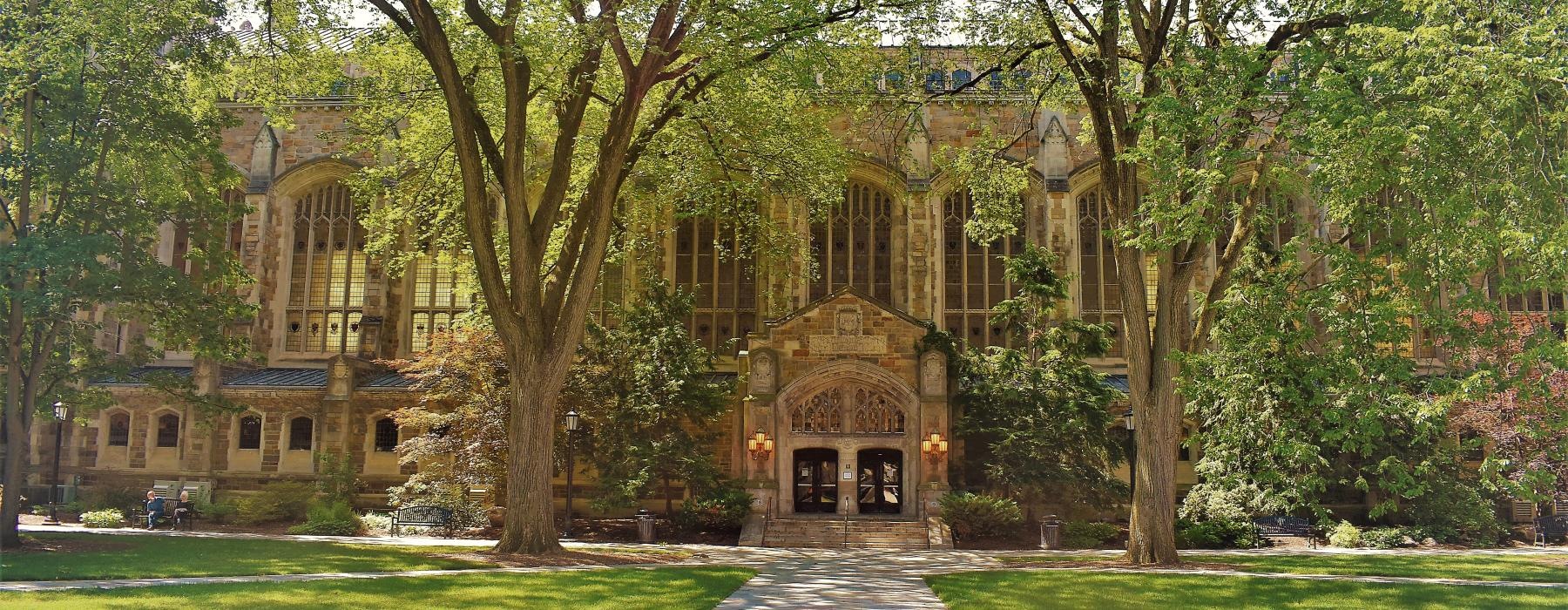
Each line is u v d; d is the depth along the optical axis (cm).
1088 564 2494
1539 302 4000
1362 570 2289
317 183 4522
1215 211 1928
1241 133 1986
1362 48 1773
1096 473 3331
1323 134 1628
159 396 4028
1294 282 1984
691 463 3328
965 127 4303
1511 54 1482
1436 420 1777
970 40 2603
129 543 2591
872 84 2825
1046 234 4175
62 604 1529
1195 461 3900
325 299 4469
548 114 3200
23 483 3972
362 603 1612
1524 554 2870
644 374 3416
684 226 4381
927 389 3544
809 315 3650
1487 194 1594
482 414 3400
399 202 3200
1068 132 4325
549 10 2314
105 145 2598
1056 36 2411
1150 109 1881
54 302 2342
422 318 4403
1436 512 3366
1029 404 3369
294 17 2569
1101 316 4259
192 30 2661
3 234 2855
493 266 2427
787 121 2819
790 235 3162
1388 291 1739
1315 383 1939
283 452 3978
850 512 3544
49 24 2477
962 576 2141
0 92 2391
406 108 2939
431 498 3381
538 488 2491
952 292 4331
